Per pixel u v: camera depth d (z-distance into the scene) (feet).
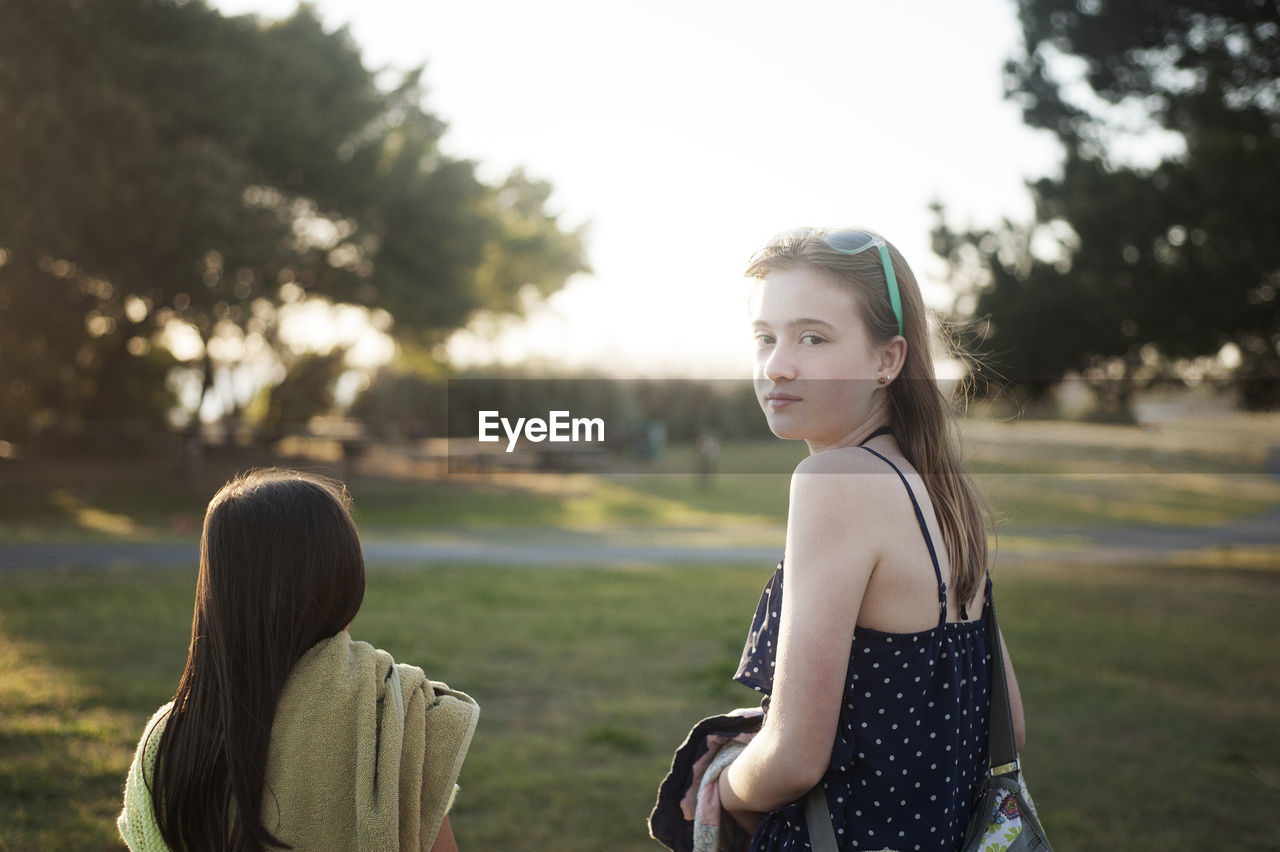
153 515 63.10
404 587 33.04
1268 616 33.04
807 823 4.21
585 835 12.44
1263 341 45.42
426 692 4.87
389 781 4.48
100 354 93.25
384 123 93.66
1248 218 41.19
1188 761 16.51
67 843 11.03
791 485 4.33
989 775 4.61
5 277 72.23
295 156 80.79
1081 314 43.32
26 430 91.40
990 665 4.70
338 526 4.88
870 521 4.12
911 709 4.15
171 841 4.53
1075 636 28.12
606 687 20.35
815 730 4.02
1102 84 51.21
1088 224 43.93
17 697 16.71
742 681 4.69
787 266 4.45
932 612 4.22
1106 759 16.51
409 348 107.04
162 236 66.85
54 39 66.23
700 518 72.95
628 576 38.45
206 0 75.77
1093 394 49.88
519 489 87.76
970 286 47.50
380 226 89.20
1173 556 53.52
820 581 4.07
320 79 84.74
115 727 15.28
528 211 125.70
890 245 4.61
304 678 4.62
